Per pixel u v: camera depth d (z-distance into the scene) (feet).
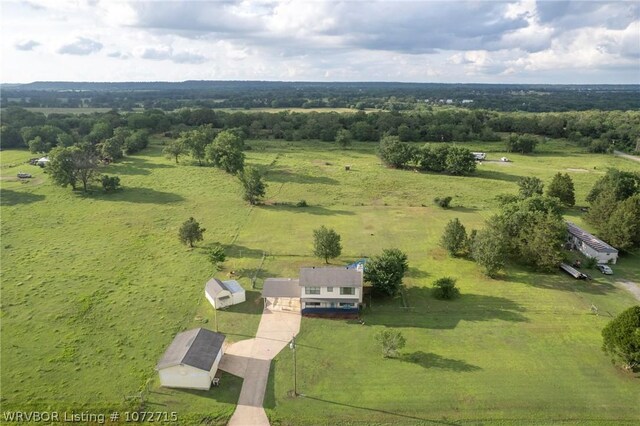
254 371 147.43
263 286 191.21
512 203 265.34
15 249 243.60
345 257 240.32
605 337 149.69
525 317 181.98
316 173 428.15
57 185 364.17
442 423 125.80
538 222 228.63
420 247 255.91
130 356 154.10
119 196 345.72
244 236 269.64
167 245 253.65
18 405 131.13
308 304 183.42
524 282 213.87
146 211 312.91
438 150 444.96
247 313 183.01
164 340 163.53
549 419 127.13
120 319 176.96
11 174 401.90
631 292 204.64
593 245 241.14
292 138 629.51
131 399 134.21
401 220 302.86
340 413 129.39
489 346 161.99
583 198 352.90
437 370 148.05
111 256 236.84
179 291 200.13
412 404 132.77
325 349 159.74
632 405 132.46
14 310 181.57
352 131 650.84
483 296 199.93
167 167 440.86
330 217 307.78
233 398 135.44
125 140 508.94
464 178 417.69
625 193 294.87
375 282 191.52
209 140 485.97
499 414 128.88
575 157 528.22
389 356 155.02
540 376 144.97
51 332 167.22
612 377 144.87
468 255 242.78
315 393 137.39
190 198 345.31
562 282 214.07
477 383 141.59
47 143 502.38
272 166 453.58
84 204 325.21
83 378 142.92
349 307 182.91
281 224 292.20
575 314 184.44
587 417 127.85
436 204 335.88
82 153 361.71
